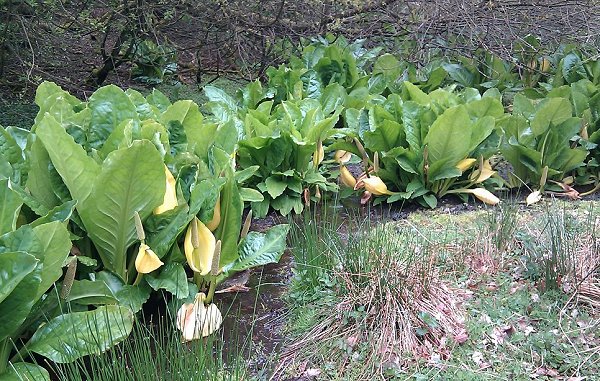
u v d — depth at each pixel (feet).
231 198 9.74
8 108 20.42
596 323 9.61
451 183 14.96
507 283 10.78
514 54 23.12
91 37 23.50
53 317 8.45
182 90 25.70
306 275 10.66
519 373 8.74
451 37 23.00
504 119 15.44
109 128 10.23
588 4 21.97
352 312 9.62
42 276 7.63
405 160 14.55
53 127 8.43
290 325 9.95
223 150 11.56
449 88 19.34
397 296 9.77
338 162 16.98
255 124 14.39
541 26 22.44
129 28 22.24
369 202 15.11
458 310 9.98
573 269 10.55
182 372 7.73
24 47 21.25
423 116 14.66
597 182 16.19
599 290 10.32
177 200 9.54
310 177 14.65
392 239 11.93
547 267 10.50
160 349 8.09
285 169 14.52
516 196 15.28
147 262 9.01
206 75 27.32
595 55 21.17
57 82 22.00
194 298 9.55
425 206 14.80
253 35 23.85
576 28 22.56
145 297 9.40
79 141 10.11
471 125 13.83
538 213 14.08
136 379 7.86
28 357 8.39
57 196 9.27
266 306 10.60
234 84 26.89
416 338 9.39
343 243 11.44
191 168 10.00
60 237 7.50
